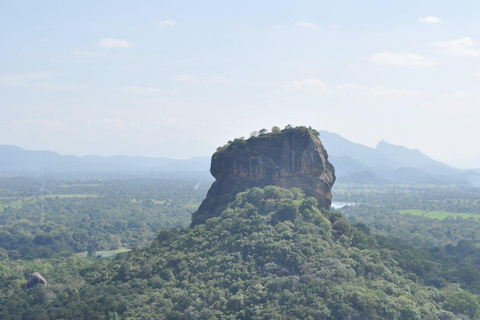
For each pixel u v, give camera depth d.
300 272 168.75
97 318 175.00
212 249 189.50
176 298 171.00
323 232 190.75
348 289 160.00
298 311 151.12
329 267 169.00
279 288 161.75
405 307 159.25
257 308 155.75
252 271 172.00
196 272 181.88
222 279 171.75
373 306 154.12
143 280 192.00
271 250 176.75
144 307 172.00
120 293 186.50
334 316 151.88
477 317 175.62
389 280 182.75
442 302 181.88
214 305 163.25
